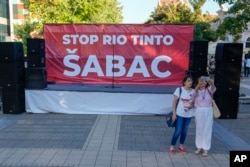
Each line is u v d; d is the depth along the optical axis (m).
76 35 10.22
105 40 10.19
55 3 19.36
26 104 9.22
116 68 10.28
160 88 9.77
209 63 19.56
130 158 5.50
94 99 9.06
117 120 8.44
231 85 8.73
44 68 9.33
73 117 8.72
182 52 10.10
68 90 9.07
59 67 10.41
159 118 8.73
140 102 9.01
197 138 5.73
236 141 6.67
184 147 6.21
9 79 8.91
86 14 21.47
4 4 54.06
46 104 9.15
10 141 6.44
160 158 5.54
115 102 9.06
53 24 10.24
